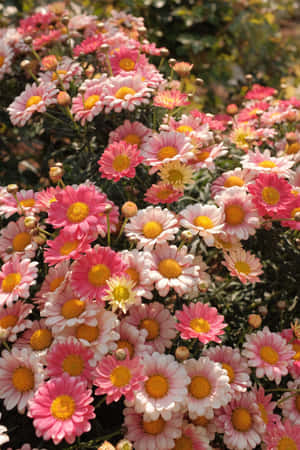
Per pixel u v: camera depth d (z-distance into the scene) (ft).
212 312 1.93
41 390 1.80
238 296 2.35
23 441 1.96
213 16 3.21
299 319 2.34
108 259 1.91
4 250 2.13
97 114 2.21
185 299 2.12
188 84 3.06
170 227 1.98
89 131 2.34
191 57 3.29
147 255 1.94
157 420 1.88
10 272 2.00
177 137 2.09
